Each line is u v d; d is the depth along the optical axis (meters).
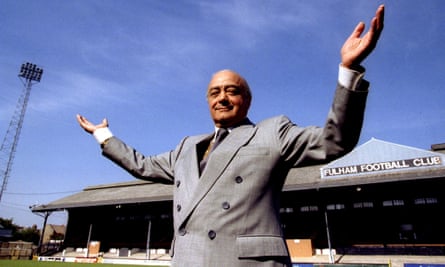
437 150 26.03
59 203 37.12
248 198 1.51
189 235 1.53
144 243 33.81
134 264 29.14
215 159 1.63
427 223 23.67
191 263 1.44
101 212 38.62
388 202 25.61
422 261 21.03
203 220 1.51
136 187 38.94
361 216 26.03
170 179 2.18
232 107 1.89
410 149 21.73
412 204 24.67
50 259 33.34
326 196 27.91
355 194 26.98
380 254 23.61
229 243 1.44
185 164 1.87
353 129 1.31
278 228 1.55
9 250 34.56
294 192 29.09
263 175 1.56
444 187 24.14
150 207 36.09
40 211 36.22
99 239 36.97
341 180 22.75
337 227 26.48
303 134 1.51
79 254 35.28
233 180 1.56
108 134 2.35
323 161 1.43
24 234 68.50
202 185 1.60
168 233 33.69
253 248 1.41
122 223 36.81
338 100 1.33
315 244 26.41
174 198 1.82
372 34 1.23
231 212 1.49
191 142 2.18
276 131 1.64
